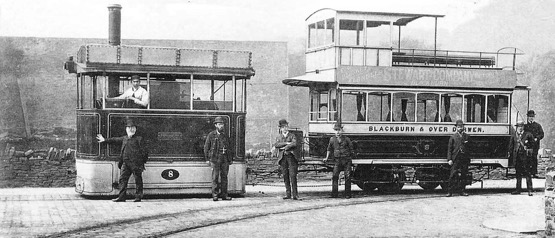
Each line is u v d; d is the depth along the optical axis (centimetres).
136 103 1636
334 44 1831
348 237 1092
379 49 1867
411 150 1848
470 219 1329
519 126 1852
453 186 1803
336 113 1802
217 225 1216
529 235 1134
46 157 1962
